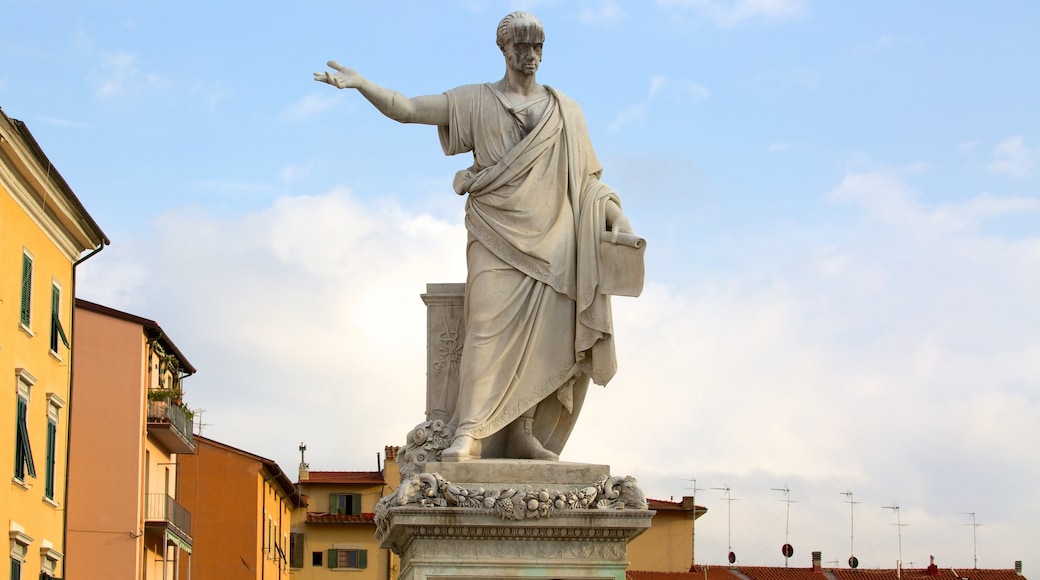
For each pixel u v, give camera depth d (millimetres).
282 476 50219
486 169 11461
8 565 29750
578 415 11586
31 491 31297
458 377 11602
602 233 11344
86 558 36844
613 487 10859
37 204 31484
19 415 30672
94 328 37688
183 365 43125
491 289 11328
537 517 10688
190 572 44906
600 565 10781
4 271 29891
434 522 10633
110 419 37469
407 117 11586
